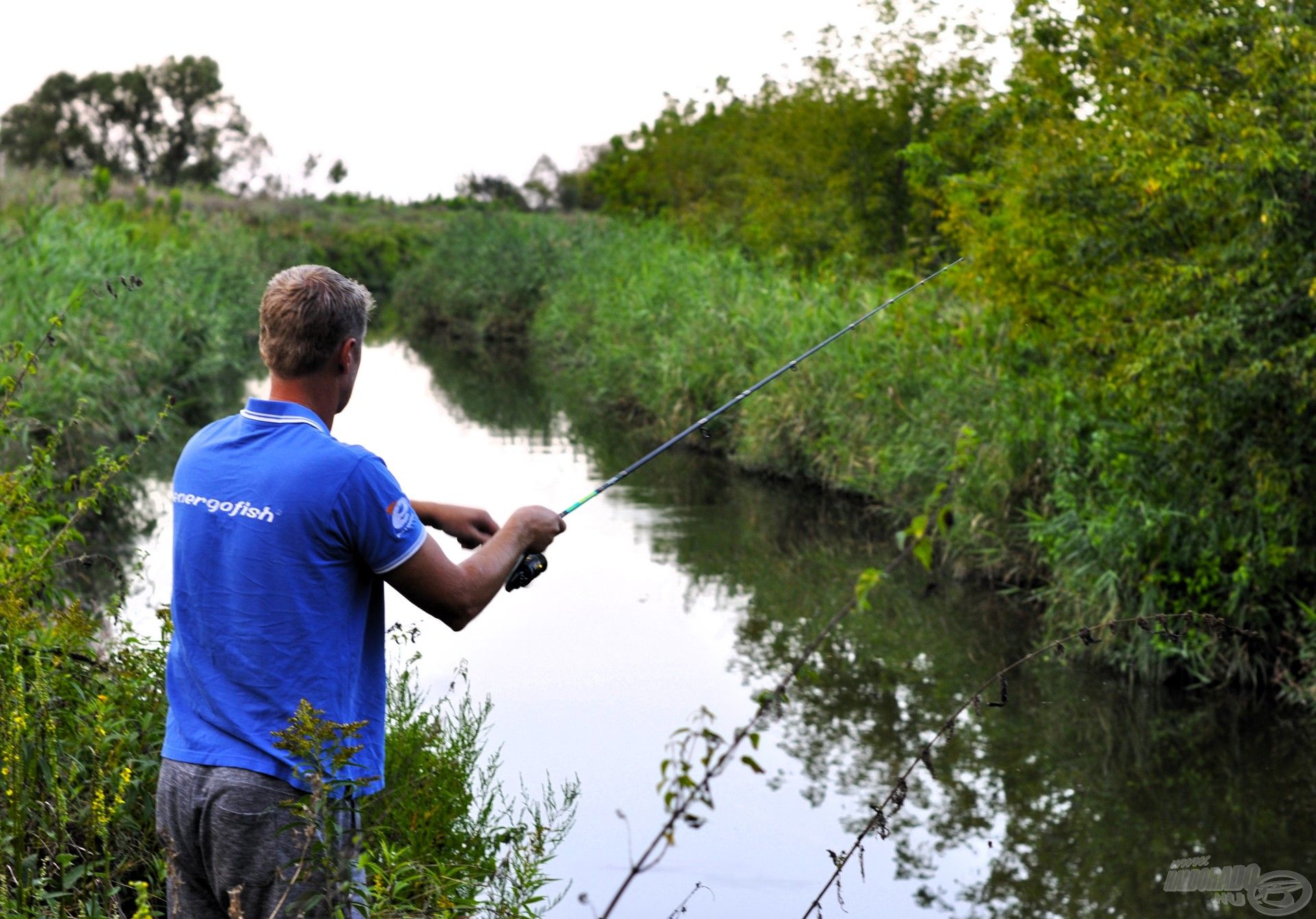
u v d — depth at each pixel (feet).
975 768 18.40
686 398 44.73
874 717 20.16
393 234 131.95
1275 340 19.56
